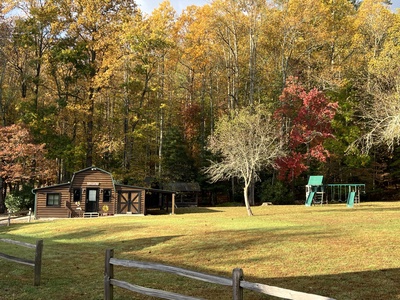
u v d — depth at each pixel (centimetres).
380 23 4050
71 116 4091
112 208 3441
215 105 5638
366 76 4019
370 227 1639
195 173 5003
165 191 3412
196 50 4472
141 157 4734
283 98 4312
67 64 4209
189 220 2373
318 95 4238
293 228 1689
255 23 4372
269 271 970
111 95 4150
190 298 549
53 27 3934
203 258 1177
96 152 4194
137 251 1358
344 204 3919
